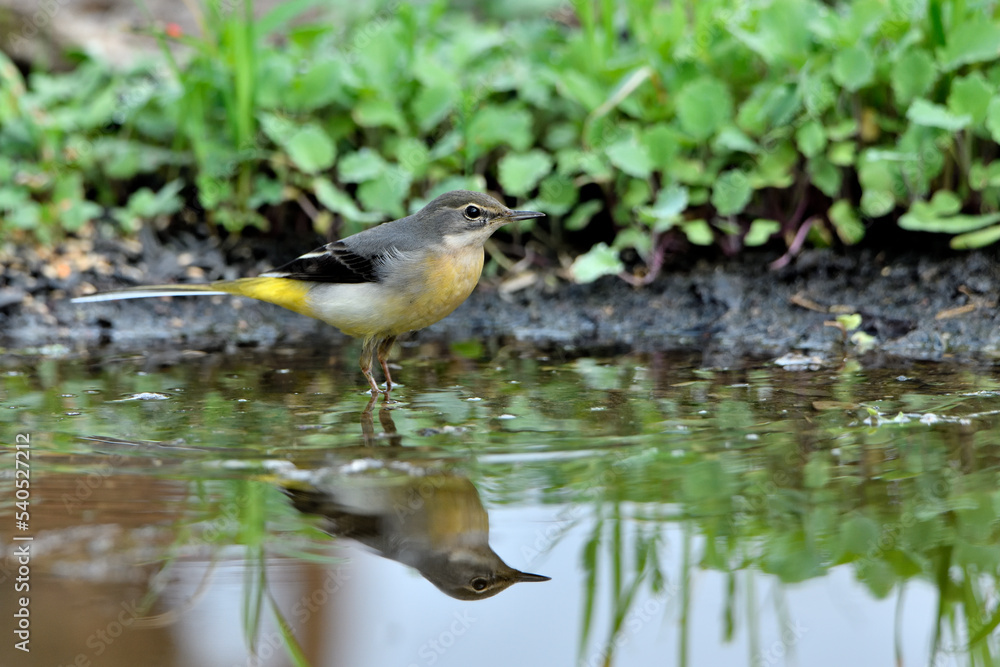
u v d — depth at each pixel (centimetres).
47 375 1082
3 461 772
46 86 1584
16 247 1436
